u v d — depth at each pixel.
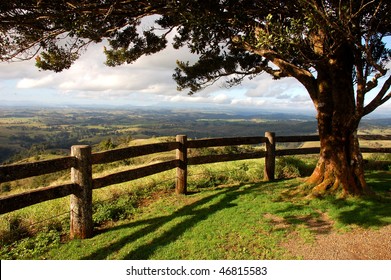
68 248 4.71
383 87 5.82
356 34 5.52
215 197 6.74
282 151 8.48
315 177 6.85
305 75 7.06
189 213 5.84
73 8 5.60
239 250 4.39
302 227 5.05
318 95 6.87
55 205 7.02
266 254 4.28
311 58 6.65
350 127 6.38
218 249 4.43
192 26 5.72
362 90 5.88
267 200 6.41
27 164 4.27
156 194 7.33
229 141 7.75
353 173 6.50
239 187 7.61
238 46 7.46
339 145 6.51
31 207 7.03
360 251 4.29
